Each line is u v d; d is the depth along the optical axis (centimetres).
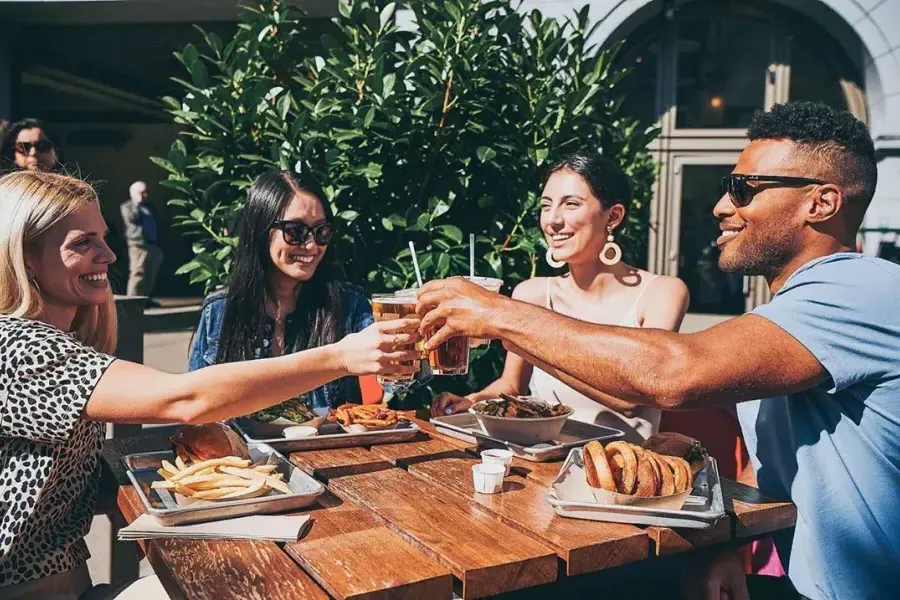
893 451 162
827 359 157
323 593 128
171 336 930
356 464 202
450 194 336
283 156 328
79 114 1250
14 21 991
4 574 169
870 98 858
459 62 338
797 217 173
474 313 174
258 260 281
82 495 192
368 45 357
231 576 134
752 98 930
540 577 141
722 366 154
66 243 177
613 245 277
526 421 209
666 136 952
